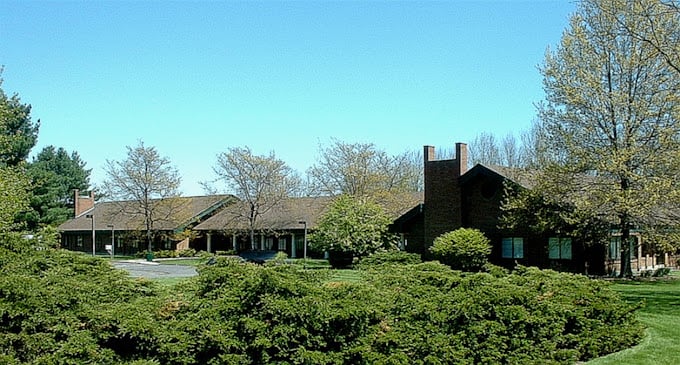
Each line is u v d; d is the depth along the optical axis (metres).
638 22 25.12
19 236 9.39
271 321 7.96
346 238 34.81
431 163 36.69
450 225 35.56
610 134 28.50
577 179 28.77
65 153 72.25
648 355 10.38
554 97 29.25
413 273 10.73
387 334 8.59
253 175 51.97
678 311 16.59
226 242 56.66
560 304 10.36
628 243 29.23
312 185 55.69
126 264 45.81
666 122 26.92
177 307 8.56
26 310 7.42
